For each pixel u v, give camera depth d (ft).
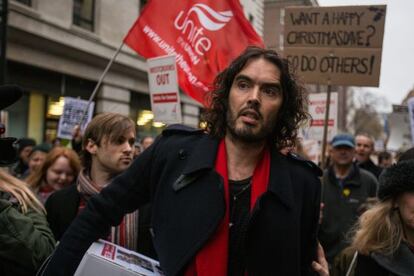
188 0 16.10
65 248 5.55
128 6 49.34
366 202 14.11
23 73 37.42
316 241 6.00
